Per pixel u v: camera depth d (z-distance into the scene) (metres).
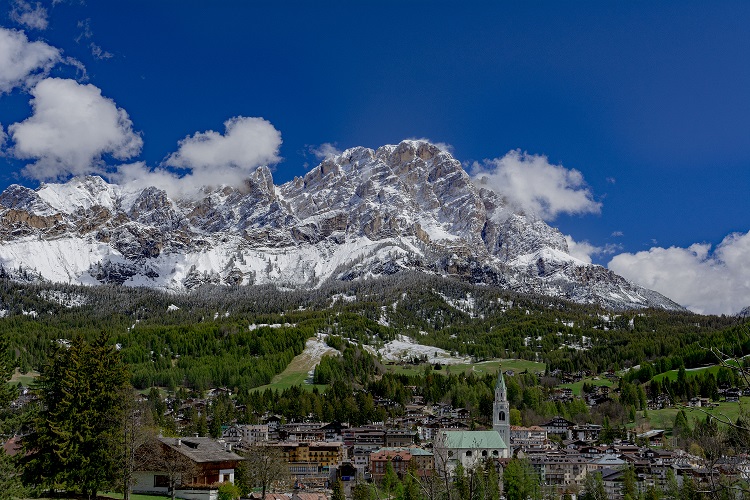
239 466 152.62
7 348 102.94
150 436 124.19
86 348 113.25
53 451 106.38
